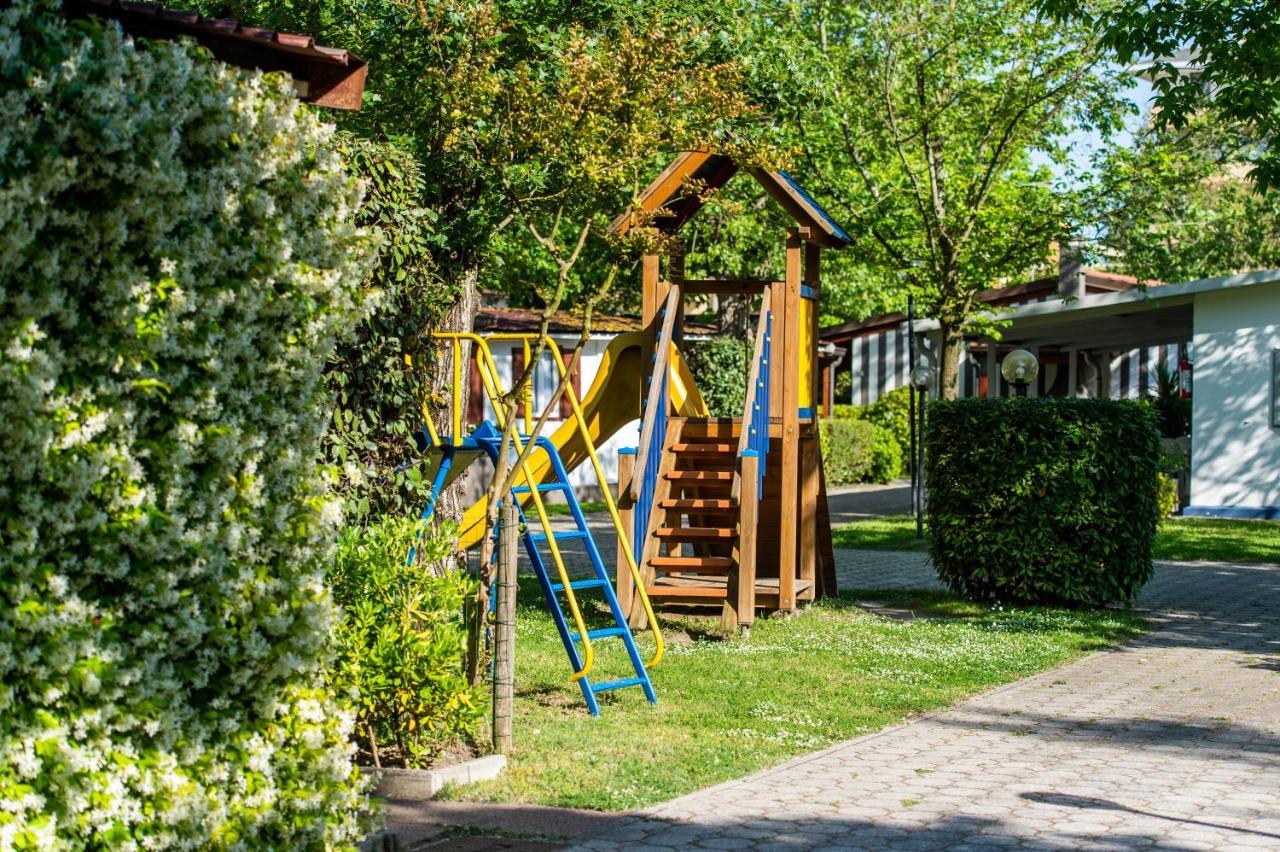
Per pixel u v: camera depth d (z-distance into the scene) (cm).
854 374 3959
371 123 1170
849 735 786
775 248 2495
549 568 1584
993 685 951
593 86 791
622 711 819
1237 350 2317
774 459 1299
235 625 448
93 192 394
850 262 2622
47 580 376
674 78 810
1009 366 1892
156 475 414
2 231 360
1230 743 781
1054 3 1558
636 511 1147
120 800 396
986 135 2138
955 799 649
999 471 1323
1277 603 1391
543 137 798
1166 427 2761
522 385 785
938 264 2156
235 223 439
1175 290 2322
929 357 2211
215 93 425
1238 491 2323
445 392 955
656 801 636
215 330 430
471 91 812
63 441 379
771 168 936
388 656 644
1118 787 675
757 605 1219
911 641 1107
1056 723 833
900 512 2533
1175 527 2144
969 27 2084
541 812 614
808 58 1939
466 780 654
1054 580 1312
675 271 1304
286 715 471
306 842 470
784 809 627
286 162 458
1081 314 2442
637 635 1111
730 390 2889
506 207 934
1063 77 2075
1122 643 1149
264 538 460
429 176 913
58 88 375
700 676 930
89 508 386
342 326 489
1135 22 1460
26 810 371
